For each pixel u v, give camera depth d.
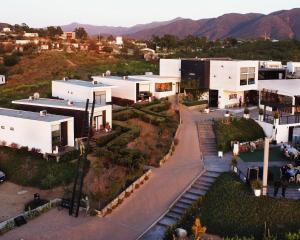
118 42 183.88
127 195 31.89
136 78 61.62
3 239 26.12
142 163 36.31
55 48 140.62
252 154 40.31
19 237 26.39
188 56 112.69
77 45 153.38
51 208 30.89
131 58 122.12
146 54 126.81
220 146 40.47
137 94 57.97
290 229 26.28
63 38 182.62
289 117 46.44
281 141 44.84
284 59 107.56
